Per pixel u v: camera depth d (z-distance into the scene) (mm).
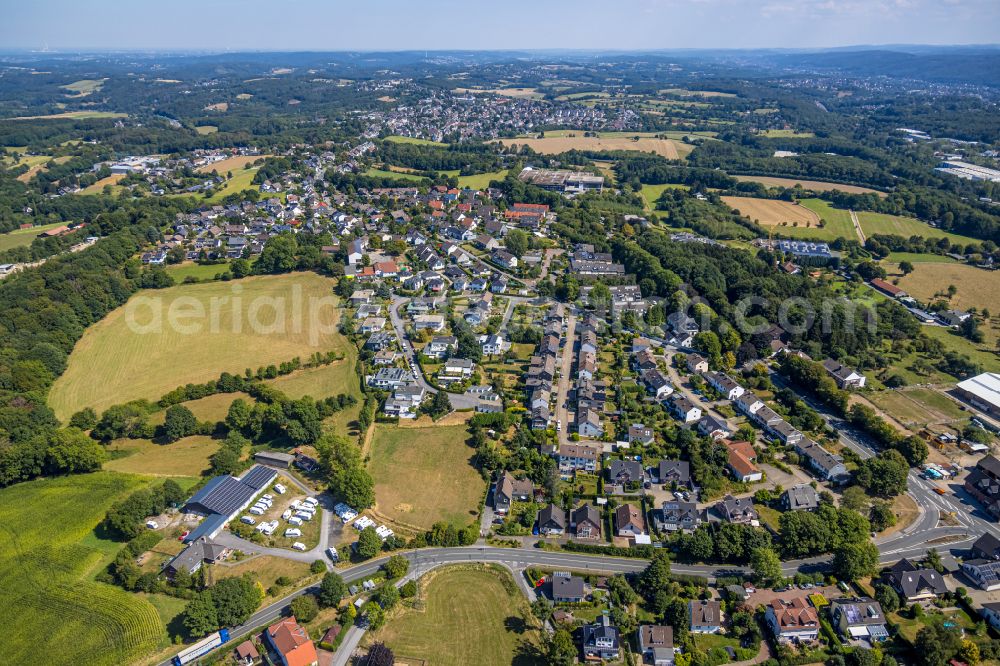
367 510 121500
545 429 145250
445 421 150125
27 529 116938
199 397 161875
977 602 100188
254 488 126250
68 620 97312
